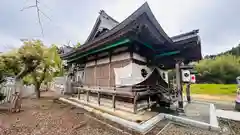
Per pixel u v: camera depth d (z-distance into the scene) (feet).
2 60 19.95
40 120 12.98
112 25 22.48
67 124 12.01
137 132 10.56
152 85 18.22
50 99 26.66
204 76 80.18
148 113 15.26
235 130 11.79
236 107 21.11
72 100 24.03
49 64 27.02
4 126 11.19
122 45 17.78
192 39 15.79
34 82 28.60
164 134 10.36
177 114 15.16
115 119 13.10
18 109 16.22
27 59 22.21
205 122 12.35
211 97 37.76
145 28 12.70
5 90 21.79
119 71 18.01
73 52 24.75
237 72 67.92
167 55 20.17
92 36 27.86
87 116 14.84
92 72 24.44
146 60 20.51
